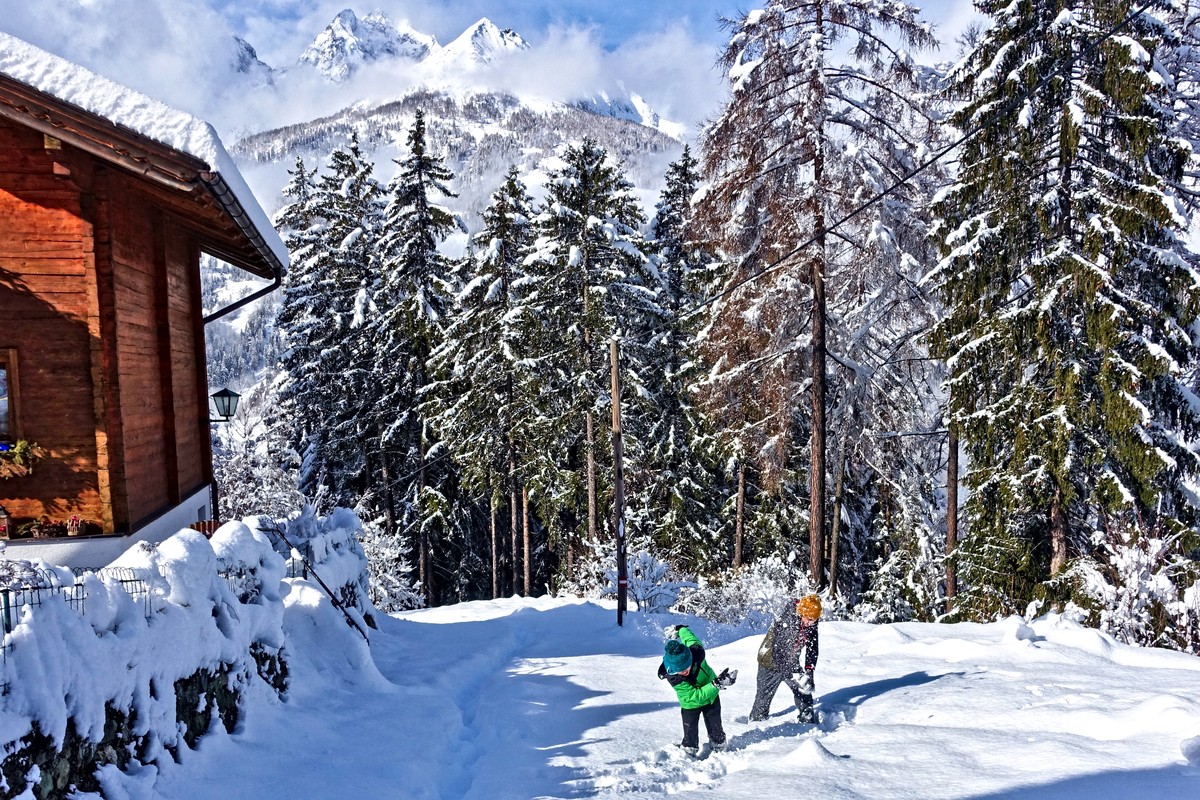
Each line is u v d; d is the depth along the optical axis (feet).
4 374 27.14
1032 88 45.80
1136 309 44.75
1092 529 51.57
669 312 85.66
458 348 90.07
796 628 24.73
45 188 27.07
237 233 33.14
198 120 24.40
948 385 58.03
